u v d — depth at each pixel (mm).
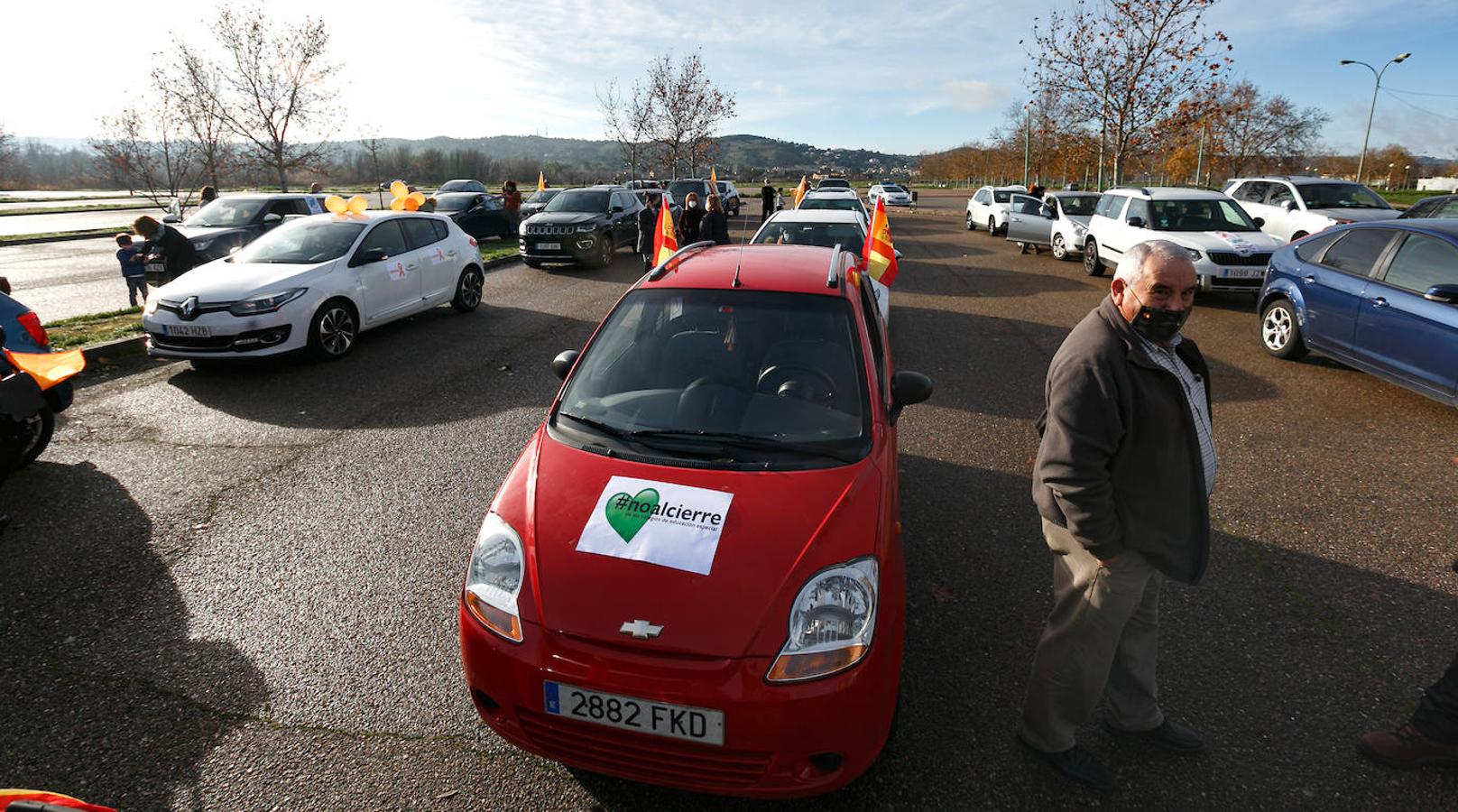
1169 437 2209
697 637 2234
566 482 2752
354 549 4070
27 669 3078
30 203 41344
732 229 23391
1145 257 2127
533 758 2689
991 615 3523
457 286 10203
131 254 9977
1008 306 11250
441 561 3967
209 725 2809
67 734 2746
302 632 3363
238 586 3707
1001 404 6617
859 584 2373
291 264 7887
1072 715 2510
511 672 2342
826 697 2213
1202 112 21406
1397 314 6305
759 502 2596
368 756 2684
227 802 2482
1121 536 2264
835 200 14633
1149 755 2738
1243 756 2729
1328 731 2846
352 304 8141
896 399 3240
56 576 3766
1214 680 3121
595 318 10195
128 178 24125
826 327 3398
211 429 5836
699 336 3396
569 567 2432
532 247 14586
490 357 8078
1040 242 17453
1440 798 2549
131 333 8312
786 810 2479
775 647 2229
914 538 4234
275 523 4348
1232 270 10719
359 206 9414
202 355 7078
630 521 2543
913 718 2896
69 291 12023
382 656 3215
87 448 5430
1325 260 7402
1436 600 3672
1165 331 2172
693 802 2518
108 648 3229
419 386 7008
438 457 5336
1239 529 4391
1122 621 2369
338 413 6242
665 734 2230
